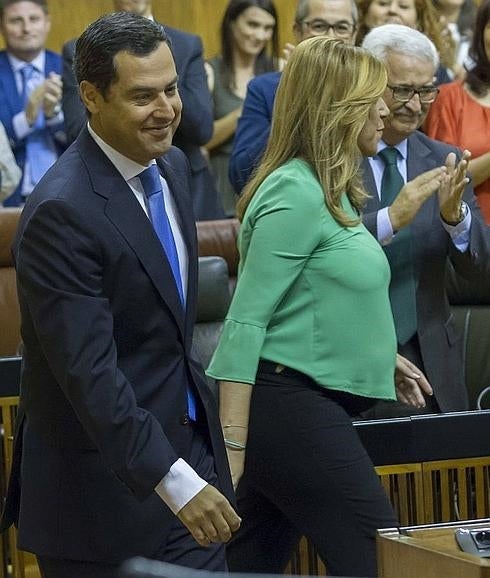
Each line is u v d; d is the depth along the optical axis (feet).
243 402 33.55
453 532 26.78
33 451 30.32
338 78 34.01
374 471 34.19
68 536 30.01
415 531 26.96
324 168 33.83
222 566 30.89
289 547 37.73
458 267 42.96
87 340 28.14
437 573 24.72
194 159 63.72
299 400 33.83
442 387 42.09
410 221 40.29
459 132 55.93
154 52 28.63
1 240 55.31
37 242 28.43
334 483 33.68
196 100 63.36
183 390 30.35
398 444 38.37
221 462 31.04
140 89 28.50
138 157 29.60
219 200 64.34
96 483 29.84
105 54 28.53
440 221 42.45
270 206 33.60
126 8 64.95
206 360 51.01
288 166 34.17
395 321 41.98
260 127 52.08
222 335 33.99
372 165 43.39
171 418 29.99
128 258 29.04
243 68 69.87
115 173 29.55
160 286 29.45
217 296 52.19
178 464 28.53
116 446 28.12
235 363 33.47
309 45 34.42
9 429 44.83
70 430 29.84
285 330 33.91
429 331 42.24
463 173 40.98
